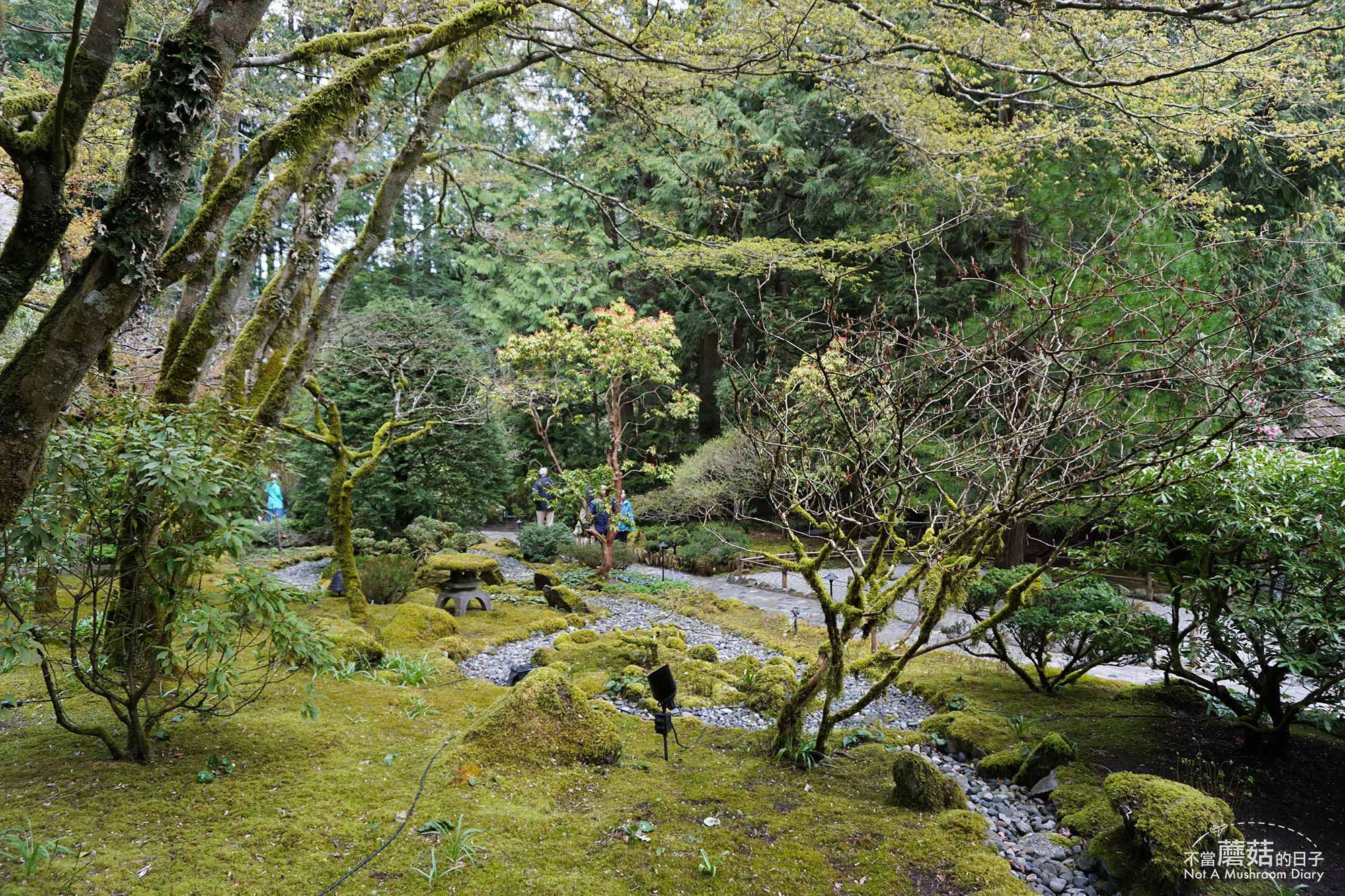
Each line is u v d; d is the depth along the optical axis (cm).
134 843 267
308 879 252
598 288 1906
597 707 479
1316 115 976
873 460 354
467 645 668
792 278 1648
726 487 1236
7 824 273
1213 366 336
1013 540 1000
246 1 229
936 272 1298
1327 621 362
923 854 285
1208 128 721
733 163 838
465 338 1385
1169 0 437
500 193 1827
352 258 544
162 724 371
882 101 730
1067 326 415
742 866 274
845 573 1151
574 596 901
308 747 364
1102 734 435
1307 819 336
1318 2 412
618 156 816
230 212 305
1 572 276
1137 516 430
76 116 206
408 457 1320
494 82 769
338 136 507
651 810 318
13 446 212
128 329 663
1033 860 299
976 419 432
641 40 525
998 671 599
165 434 302
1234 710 429
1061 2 443
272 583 323
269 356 570
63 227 211
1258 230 972
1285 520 371
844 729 447
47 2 807
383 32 431
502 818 300
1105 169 981
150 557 301
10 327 621
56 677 441
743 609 950
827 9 555
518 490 1861
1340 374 729
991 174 886
